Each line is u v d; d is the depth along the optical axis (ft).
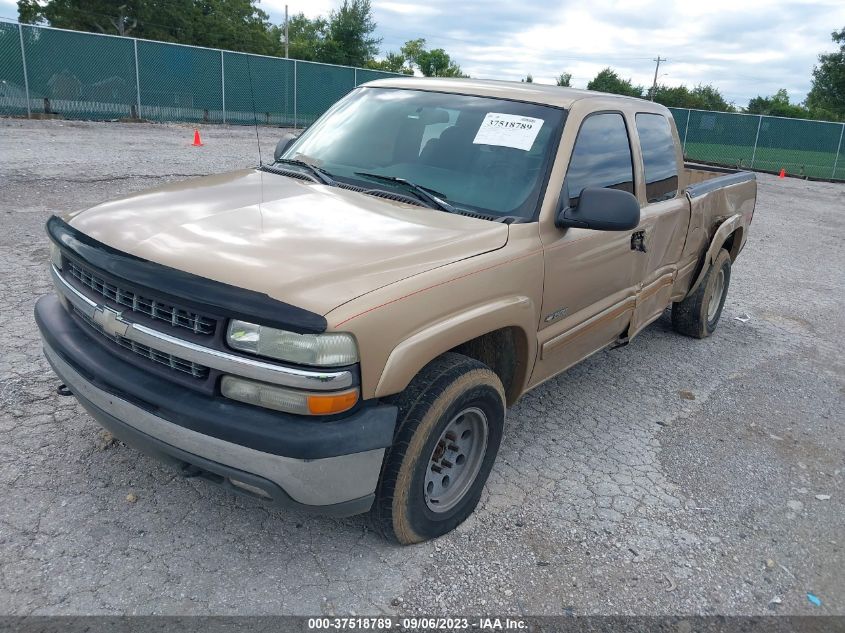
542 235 11.35
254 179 12.11
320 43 180.86
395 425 8.84
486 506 11.53
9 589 8.62
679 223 16.71
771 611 9.93
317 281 8.23
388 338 8.39
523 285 10.80
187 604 8.73
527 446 13.71
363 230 9.90
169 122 76.74
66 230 10.00
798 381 18.93
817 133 87.66
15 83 66.39
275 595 9.05
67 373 9.54
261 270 8.30
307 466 8.11
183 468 8.79
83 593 8.70
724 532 11.67
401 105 13.57
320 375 7.86
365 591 9.32
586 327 13.12
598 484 12.63
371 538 10.34
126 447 11.76
